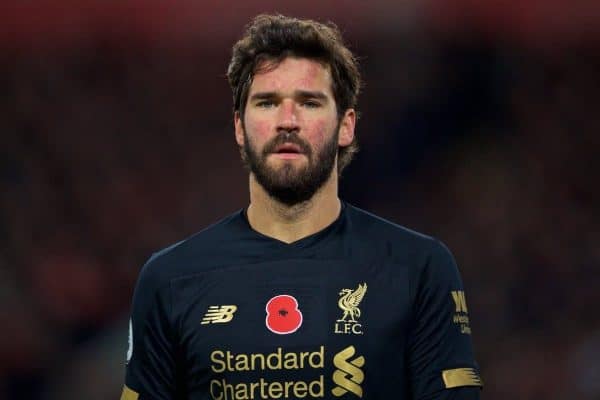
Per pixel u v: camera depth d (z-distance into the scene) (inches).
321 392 436.1
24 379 1274.6
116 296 1368.1
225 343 444.8
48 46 1473.9
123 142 1462.8
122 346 1294.3
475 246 1386.6
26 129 1451.8
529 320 1311.5
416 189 1423.5
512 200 1408.7
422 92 1457.9
